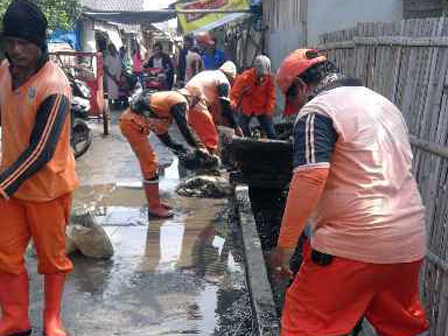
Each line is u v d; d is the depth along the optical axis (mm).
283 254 2578
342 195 2533
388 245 2494
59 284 3494
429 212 3484
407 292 2668
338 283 2545
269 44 14562
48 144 3074
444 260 3258
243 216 5398
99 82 12664
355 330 3102
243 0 14898
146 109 5688
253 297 3748
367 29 4992
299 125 2551
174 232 5500
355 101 2594
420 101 3691
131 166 8578
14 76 3215
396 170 2576
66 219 3467
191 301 4059
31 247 5008
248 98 8250
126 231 5512
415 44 3766
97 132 12180
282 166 6434
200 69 15234
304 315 2635
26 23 3018
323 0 9148
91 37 18281
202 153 5992
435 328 3361
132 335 3592
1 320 3391
